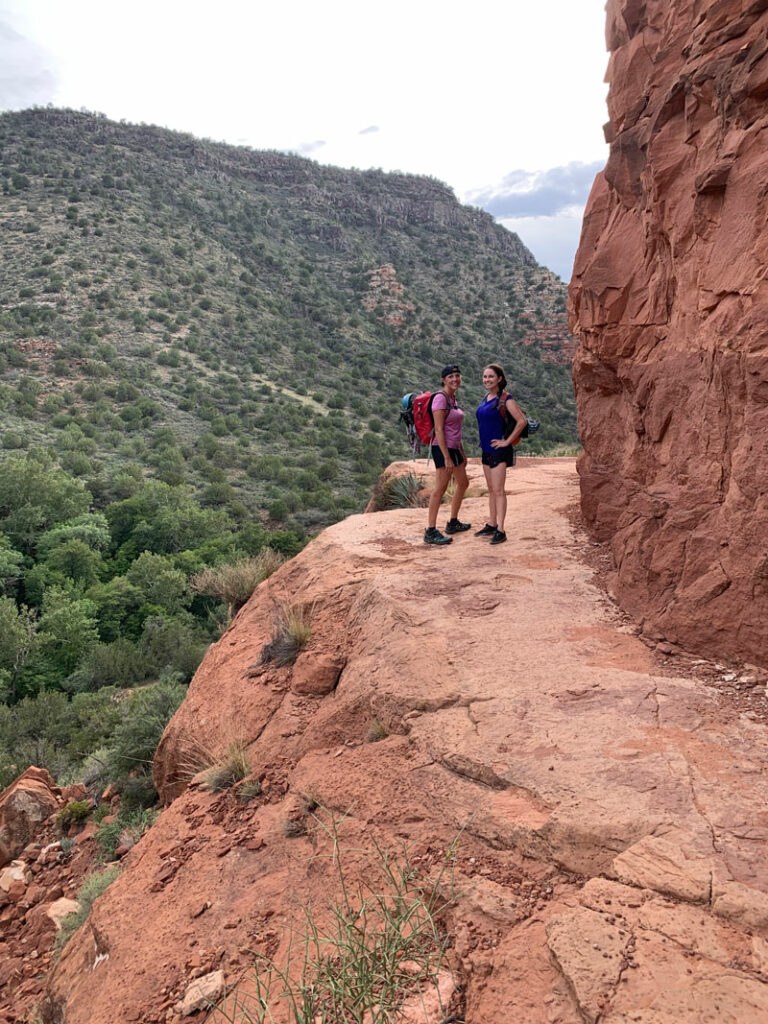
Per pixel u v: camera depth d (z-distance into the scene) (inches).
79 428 3671.3
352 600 255.0
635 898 99.9
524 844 119.0
